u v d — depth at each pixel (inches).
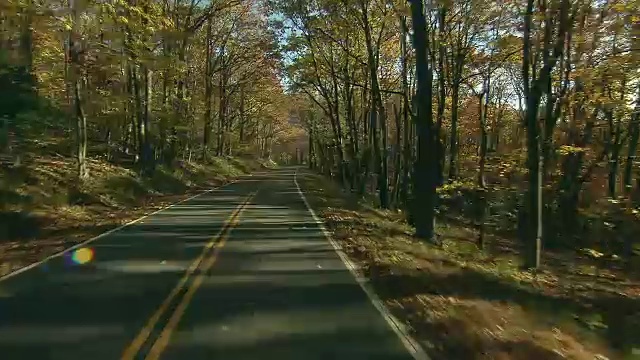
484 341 297.9
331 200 1359.5
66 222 804.0
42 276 455.5
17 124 1172.5
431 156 811.4
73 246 615.5
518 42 943.0
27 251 588.1
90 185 1071.6
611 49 871.7
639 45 801.6
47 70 1194.0
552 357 288.4
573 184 1181.7
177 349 273.9
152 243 637.9
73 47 1032.2
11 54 1144.2
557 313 459.2
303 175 2876.5
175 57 1423.5
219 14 1727.4
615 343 419.2
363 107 1657.2
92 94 1286.9
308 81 1665.8
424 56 786.8
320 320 332.5
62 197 927.7
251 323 323.3
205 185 1870.1
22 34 1080.8
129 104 1433.3
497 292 483.8
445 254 705.6
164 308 354.6
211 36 2012.8
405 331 314.2
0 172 914.7
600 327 477.1
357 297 394.3
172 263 516.4
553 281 699.4
